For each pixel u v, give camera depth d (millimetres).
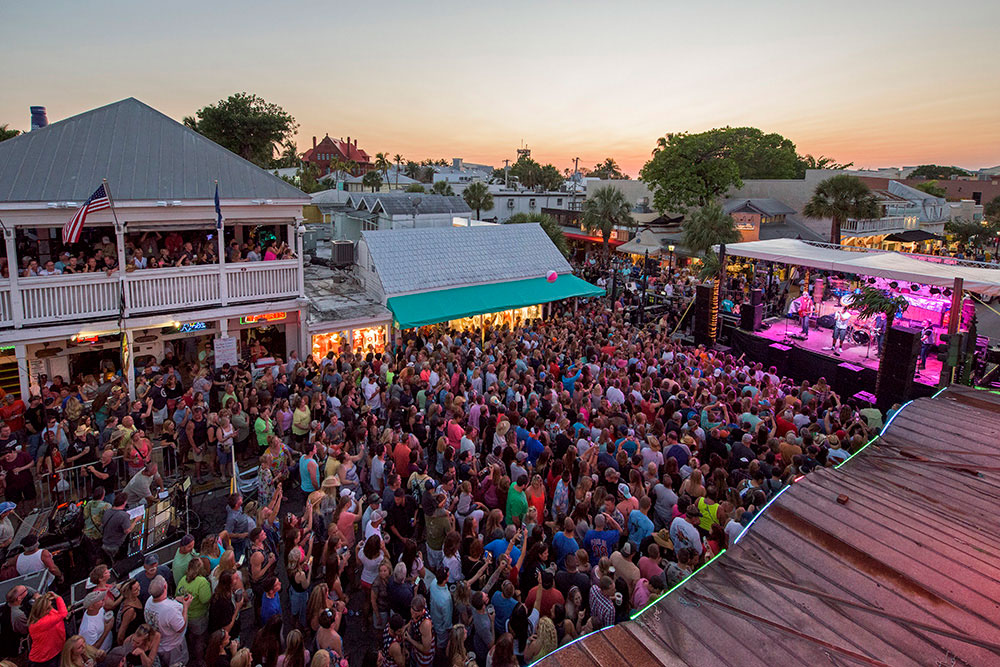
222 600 6977
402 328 19406
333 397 13461
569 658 3209
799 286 30688
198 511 11375
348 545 8969
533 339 18531
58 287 14242
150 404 13250
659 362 16969
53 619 6578
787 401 13930
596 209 43719
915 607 3316
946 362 15445
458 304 20281
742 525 7953
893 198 52531
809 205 42938
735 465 10719
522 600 7852
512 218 42562
